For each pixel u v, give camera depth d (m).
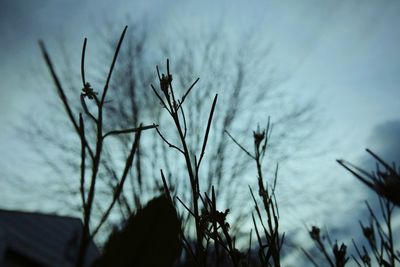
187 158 0.65
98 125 0.42
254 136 0.98
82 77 0.44
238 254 0.78
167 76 0.69
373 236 0.98
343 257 0.93
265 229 0.83
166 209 0.42
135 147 0.43
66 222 5.11
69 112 0.41
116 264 0.39
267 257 0.77
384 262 0.92
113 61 0.45
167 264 0.39
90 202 0.37
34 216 4.57
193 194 0.66
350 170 0.51
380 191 0.49
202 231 0.69
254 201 0.85
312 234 1.04
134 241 0.40
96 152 0.40
